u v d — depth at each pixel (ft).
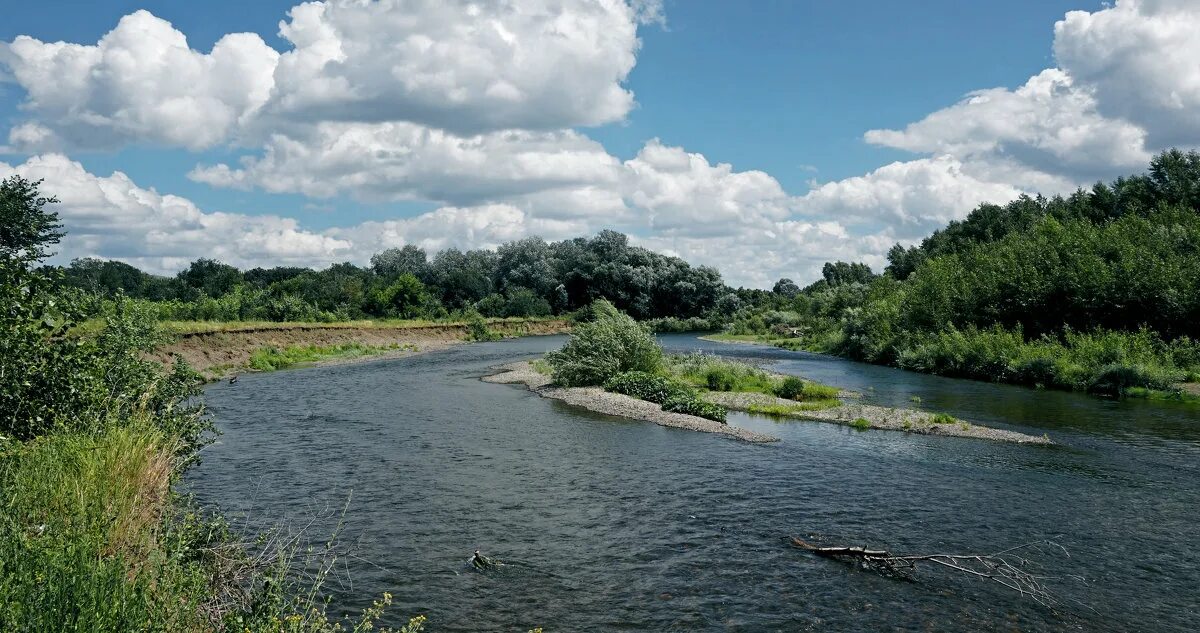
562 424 75.72
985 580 33.78
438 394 101.14
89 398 32.86
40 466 24.07
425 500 46.16
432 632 28.02
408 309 280.51
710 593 32.19
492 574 34.01
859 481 51.85
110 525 22.41
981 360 128.98
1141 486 50.65
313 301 246.68
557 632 28.35
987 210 311.47
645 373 106.32
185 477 50.62
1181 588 33.12
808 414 82.12
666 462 57.72
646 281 375.04
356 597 31.04
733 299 373.20
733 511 44.42
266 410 83.92
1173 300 124.16
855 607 30.83
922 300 176.14
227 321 182.80
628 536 39.73
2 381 29.27
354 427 73.00
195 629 20.08
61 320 34.76
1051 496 48.01
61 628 15.19
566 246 440.86
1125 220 175.11
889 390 109.40
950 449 63.41
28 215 93.91
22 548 17.42
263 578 24.88
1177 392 97.09
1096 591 32.71
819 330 241.96
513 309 344.69
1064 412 85.25
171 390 47.75
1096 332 129.59
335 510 43.65
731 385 106.52
